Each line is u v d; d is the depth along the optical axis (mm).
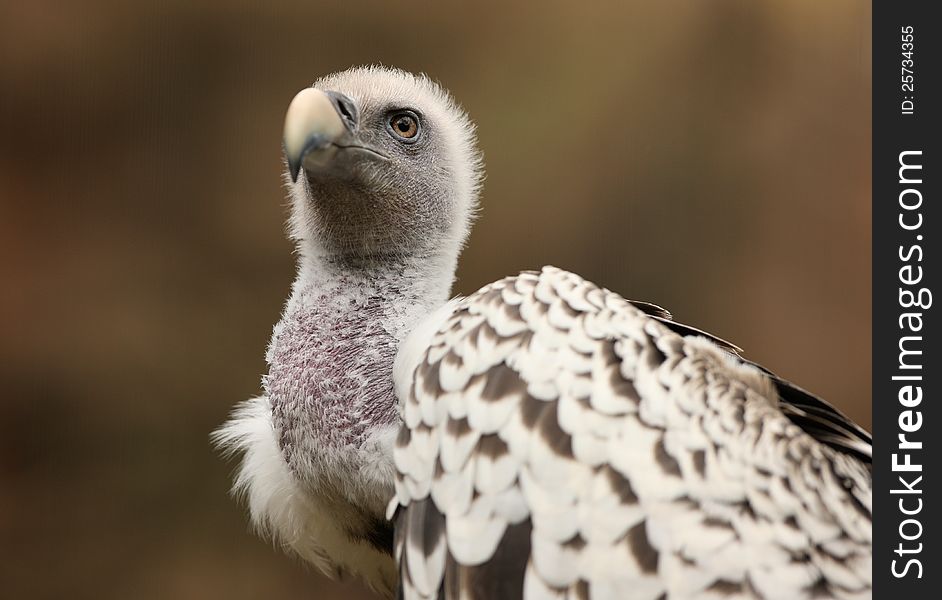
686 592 4004
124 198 13961
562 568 4156
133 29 13781
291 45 14016
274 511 5609
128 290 13867
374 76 6488
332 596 13906
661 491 4133
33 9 13516
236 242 14156
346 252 5848
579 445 4270
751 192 14594
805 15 14523
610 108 14352
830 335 14617
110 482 13680
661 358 4473
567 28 14227
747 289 14617
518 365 4500
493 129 14133
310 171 5781
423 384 4730
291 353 5441
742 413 4359
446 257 6145
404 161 6020
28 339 13617
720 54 14484
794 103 14602
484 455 4410
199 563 13734
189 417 13953
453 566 4375
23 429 13586
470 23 14086
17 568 13344
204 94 14008
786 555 4055
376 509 5199
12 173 13664
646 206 14477
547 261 14352
